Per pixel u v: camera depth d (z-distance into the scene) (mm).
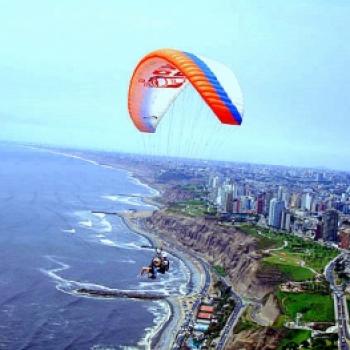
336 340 97625
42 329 103625
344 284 136125
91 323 109812
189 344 102938
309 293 125062
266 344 100250
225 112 31188
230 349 101000
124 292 132625
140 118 39750
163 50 34438
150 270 39938
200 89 31203
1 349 93000
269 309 120938
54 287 130375
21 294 122438
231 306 129125
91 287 134125
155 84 37938
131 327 110000
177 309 124625
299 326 105125
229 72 33781
